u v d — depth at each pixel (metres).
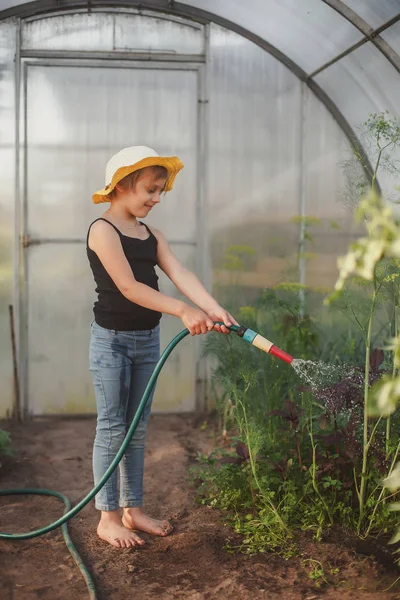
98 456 3.11
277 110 5.52
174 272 3.16
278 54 5.44
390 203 4.19
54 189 5.45
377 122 3.46
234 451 4.23
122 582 2.82
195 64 5.47
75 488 3.93
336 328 5.35
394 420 3.41
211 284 5.59
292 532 3.16
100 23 5.38
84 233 5.49
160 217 5.54
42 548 3.10
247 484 3.51
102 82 5.43
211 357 5.54
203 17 5.37
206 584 2.79
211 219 5.55
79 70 5.40
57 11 5.32
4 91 5.33
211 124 5.50
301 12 4.65
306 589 2.72
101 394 3.08
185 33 5.44
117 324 3.02
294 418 3.41
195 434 5.03
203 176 5.53
